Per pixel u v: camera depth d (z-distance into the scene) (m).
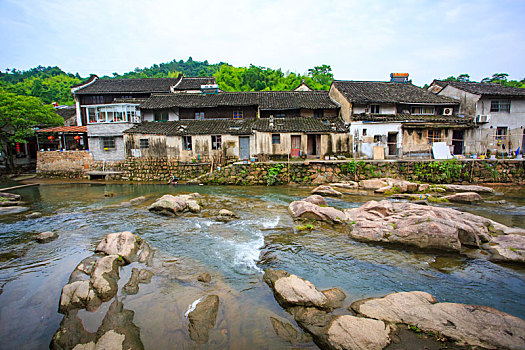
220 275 7.12
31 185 22.47
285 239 9.53
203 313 5.45
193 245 9.09
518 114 24.88
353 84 28.42
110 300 5.94
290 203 14.51
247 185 21.19
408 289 6.50
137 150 25.05
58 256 8.39
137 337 4.87
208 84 33.84
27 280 6.99
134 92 31.56
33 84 74.62
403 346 4.49
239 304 5.84
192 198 15.26
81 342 4.76
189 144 24.77
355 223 10.43
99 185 22.58
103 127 26.12
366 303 5.58
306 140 24.28
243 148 24.78
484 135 24.39
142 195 17.66
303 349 4.66
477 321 4.91
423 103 25.23
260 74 51.03
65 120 33.00
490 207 13.62
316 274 7.21
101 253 8.16
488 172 20.52
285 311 5.63
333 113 27.53
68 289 6.09
